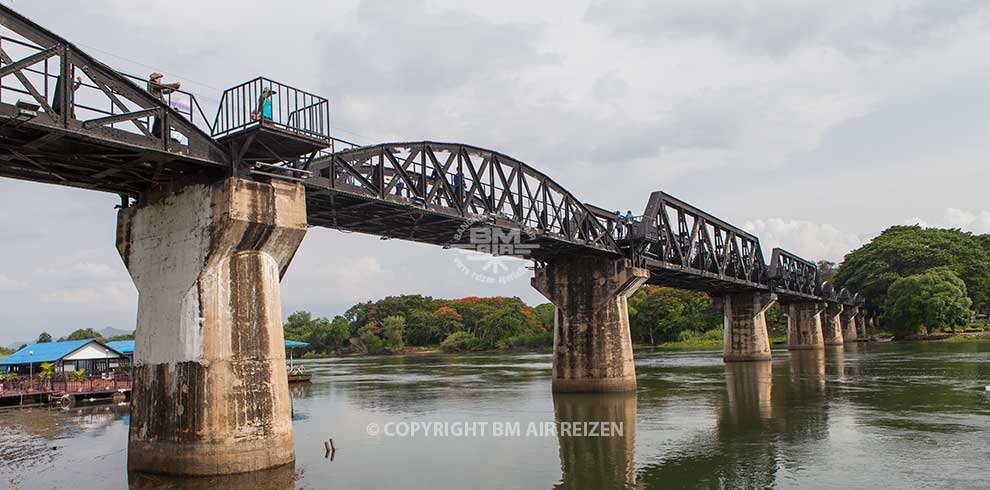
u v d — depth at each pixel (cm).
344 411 4200
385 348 16912
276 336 2411
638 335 14925
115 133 2003
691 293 14750
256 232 2345
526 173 4025
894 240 14625
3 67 1812
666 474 2394
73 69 1955
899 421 3278
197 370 2250
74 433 3475
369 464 2594
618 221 5006
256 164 2339
